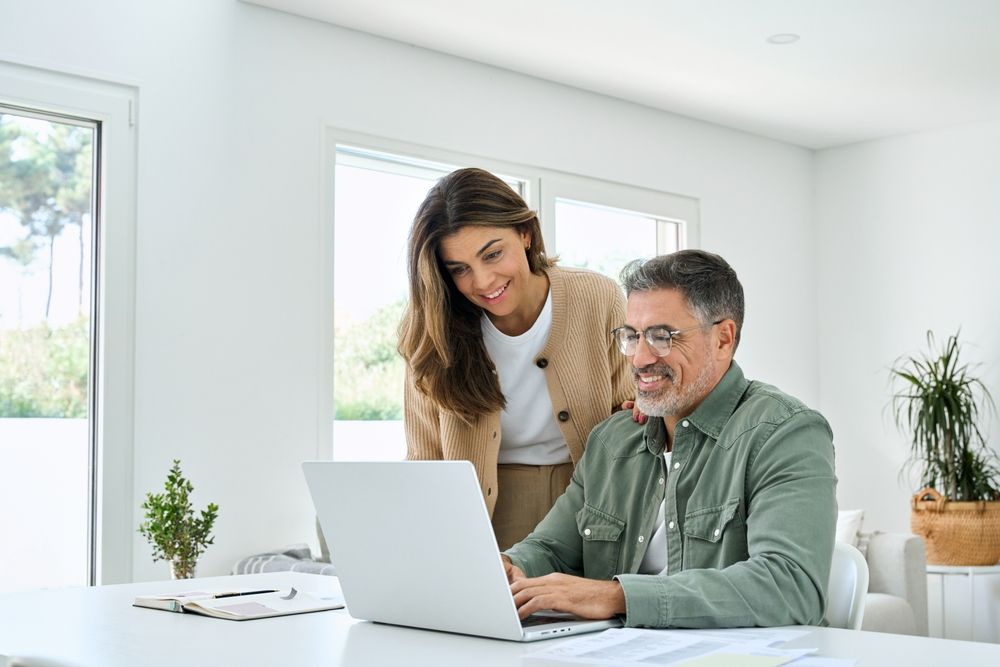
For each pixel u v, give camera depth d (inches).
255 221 149.0
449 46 169.8
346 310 161.8
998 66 181.9
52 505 131.6
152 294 138.8
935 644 45.9
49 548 131.3
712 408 65.8
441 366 83.9
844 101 201.6
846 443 229.6
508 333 85.9
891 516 222.1
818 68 183.2
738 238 219.9
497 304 81.0
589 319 86.8
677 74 185.5
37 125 133.3
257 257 148.8
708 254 67.0
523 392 87.5
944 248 217.3
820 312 234.7
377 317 165.5
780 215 229.0
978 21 162.6
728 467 63.2
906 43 171.6
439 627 52.9
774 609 53.3
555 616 55.4
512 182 184.7
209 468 142.0
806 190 235.1
